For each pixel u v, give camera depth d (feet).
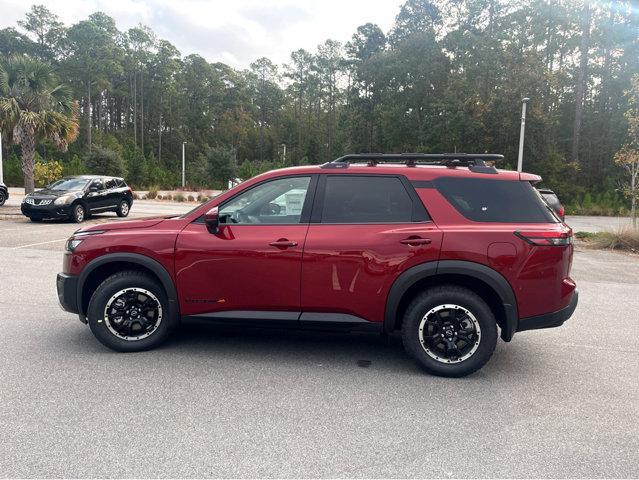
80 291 15.40
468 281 14.53
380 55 182.19
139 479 9.04
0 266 29.37
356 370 14.70
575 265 35.99
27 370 14.06
